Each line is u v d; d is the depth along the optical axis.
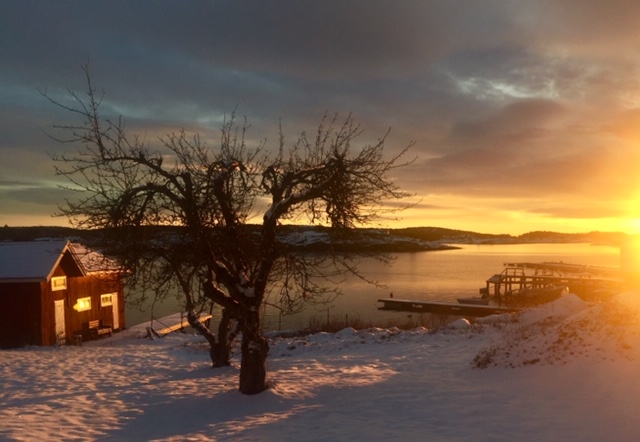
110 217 12.04
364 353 17.47
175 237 12.75
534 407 9.55
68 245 29.09
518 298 54.41
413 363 15.05
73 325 29.95
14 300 27.25
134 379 15.41
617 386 9.72
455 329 20.30
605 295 45.31
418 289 76.56
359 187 12.55
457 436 8.40
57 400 12.68
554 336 12.82
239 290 12.29
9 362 18.86
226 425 10.11
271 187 12.80
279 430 9.46
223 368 16.53
